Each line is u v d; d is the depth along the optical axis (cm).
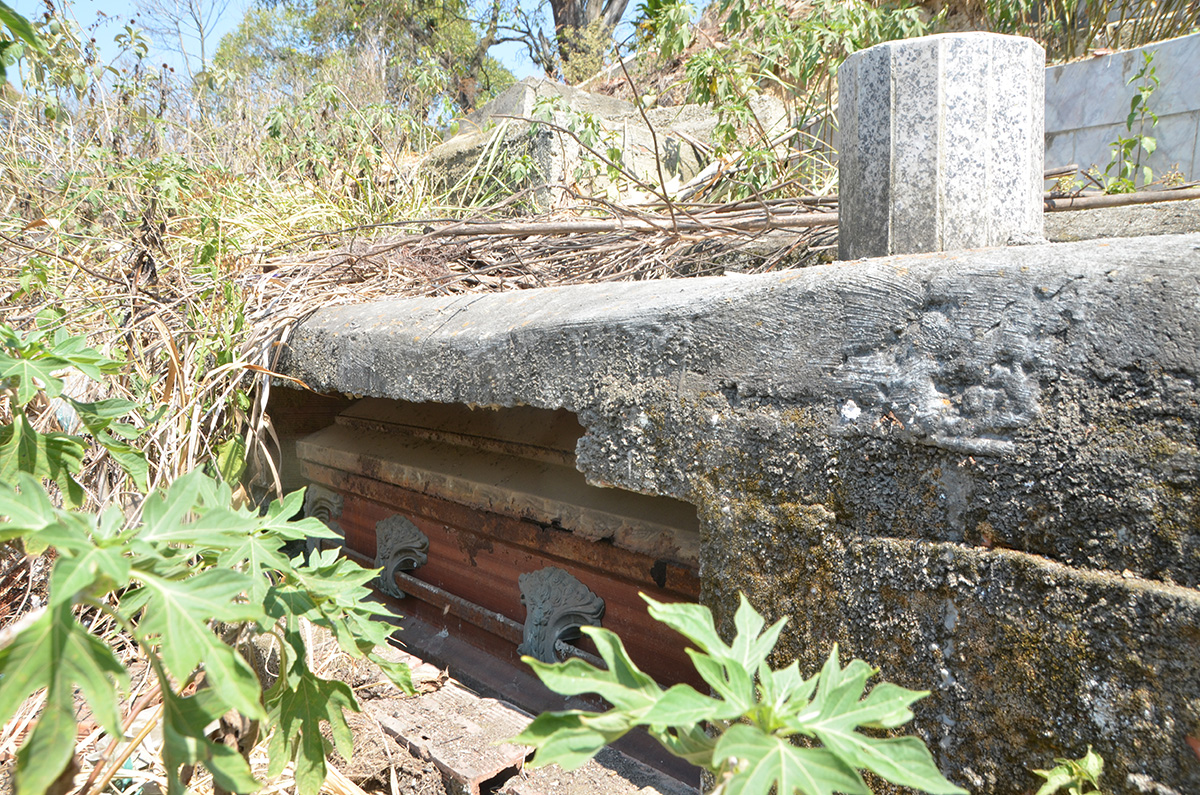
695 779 177
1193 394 93
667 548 194
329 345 239
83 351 143
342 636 126
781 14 567
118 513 95
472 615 249
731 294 137
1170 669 93
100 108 515
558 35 1350
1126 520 98
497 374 180
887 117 192
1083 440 101
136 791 155
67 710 77
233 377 249
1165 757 93
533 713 219
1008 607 106
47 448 139
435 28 1603
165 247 325
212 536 100
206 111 633
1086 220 299
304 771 125
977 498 110
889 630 118
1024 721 105
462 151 661
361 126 612
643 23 702
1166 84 473
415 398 206
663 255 339
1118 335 99
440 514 260
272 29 1750
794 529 129
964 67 185
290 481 337
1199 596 91
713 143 595
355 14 1580
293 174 541
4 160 427
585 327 159
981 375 109
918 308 116
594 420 158
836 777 74
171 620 86
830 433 124
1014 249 116
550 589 225
